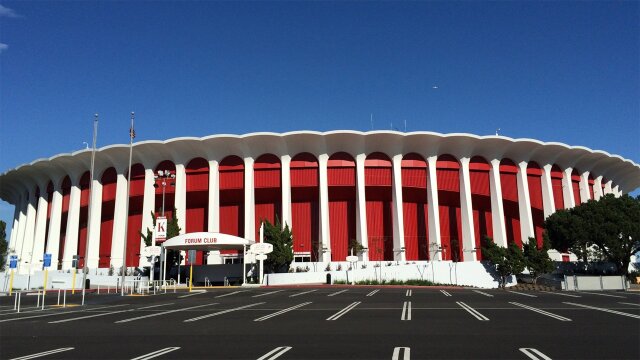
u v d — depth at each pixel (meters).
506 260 50.03
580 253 52.75
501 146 60.53
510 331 12.65
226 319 16.48
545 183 64.06
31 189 76.50
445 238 61.59
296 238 60.12
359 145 58.78
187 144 58.44
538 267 50.00
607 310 18.56
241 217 61.38
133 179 62.56
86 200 65.44
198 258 60.16
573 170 68.25
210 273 52.56
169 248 44.50
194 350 10.09
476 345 10.41
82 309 21.92
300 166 59.94
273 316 17.34
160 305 23.66
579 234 50.44
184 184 60.00
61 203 69.56
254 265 50.78
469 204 59.19
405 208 61.44
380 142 59.00
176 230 50.25
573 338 11.34
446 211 62.81
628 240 49.75
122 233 60.34
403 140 58.78
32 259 69.81
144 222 58.88
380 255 58.72
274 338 11.76
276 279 47.22
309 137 57.75
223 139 57.88
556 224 53.09
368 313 18.06
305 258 59.16
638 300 24.30
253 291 35.44
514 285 50.38
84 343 11.31
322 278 48.09
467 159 60.78
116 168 62.16
